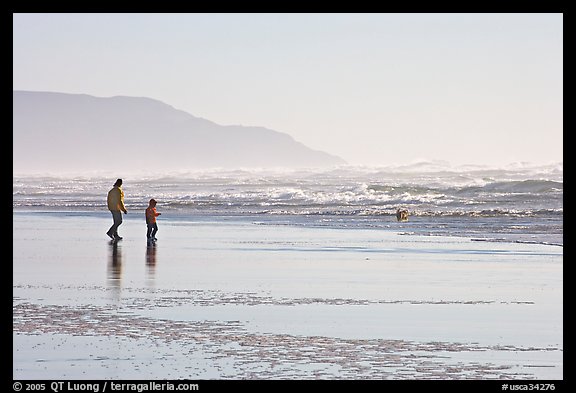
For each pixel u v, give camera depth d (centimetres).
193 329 3306
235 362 2748
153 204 7850
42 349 2925
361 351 2912
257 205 17300
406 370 2661
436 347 2980
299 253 6694
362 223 11400
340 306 3900
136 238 8556
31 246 7388
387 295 4278
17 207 17162
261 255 6519
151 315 3650
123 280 4916
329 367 2689
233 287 4597
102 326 3372
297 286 4631
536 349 2958
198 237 8688
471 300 4091
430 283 4750
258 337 3158
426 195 18762
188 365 2708
